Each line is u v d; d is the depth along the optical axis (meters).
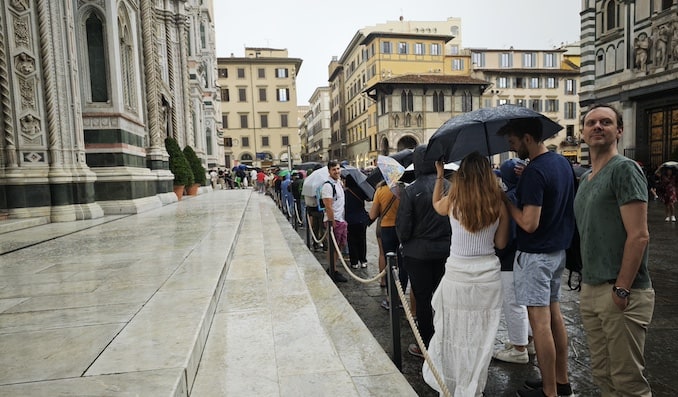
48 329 2.81
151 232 7.23
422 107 42.50
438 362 3.04
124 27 12.23
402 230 3.78
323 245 9.18
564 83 47.75
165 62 20.53
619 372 2.46
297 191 12.02
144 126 13.47
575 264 3.10
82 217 9.52
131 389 2.03
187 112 22.00
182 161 17.48
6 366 2.28
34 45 9.08
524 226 2.80
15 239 6.67
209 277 4.09
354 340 3.60
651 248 8.75
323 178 8.42
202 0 34.34
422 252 3.72
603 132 2.48
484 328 2.87
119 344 2.56
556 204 2.84
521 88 47.00
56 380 2.12
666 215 14.13
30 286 3.88
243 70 63.69
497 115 3.08
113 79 10.87
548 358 2.90
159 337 2.66
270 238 7.92
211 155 34.56
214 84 38.47
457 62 47.81
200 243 5.98
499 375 3.61
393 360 3.52
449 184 3.88
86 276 4.22
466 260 2.90
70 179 9.40
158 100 15.48
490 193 2.81
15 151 8.96
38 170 9.12
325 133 82.81
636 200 2.30
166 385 2.07
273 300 4.15
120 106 10.97
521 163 3.87
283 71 64.44
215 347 3.02
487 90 45.84
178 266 4.58
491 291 2.85
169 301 3.37
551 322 3.09
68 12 9.46
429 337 3.90
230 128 63.72
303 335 3.30
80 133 9.77
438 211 3.23
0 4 8.70
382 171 5.29
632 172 2.33
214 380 2.57
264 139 64.56
